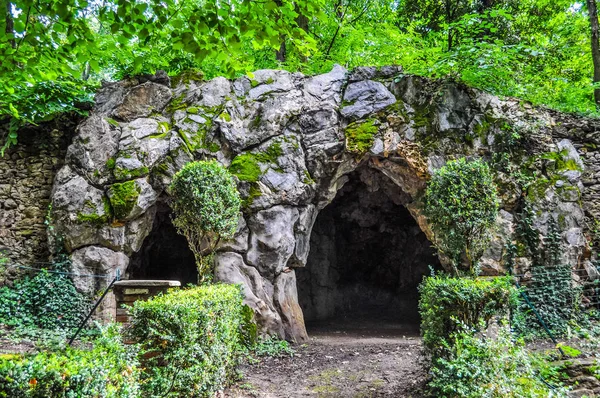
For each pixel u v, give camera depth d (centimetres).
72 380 224
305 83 914
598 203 902
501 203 856
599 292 841
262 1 385
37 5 391
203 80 920
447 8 1321
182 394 396
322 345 830
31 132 873
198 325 419
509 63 1006
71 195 808
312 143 878
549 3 1305
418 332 1085
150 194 827
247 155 858
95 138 835
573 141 926
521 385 388
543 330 784
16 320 734
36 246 841
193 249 665
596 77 1061
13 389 207
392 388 546
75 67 841
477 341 413
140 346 346
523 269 834
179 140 851
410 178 898
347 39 1190
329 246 1358
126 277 829
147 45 441
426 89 908
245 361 691
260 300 804
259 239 823
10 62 439
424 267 1351
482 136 885
